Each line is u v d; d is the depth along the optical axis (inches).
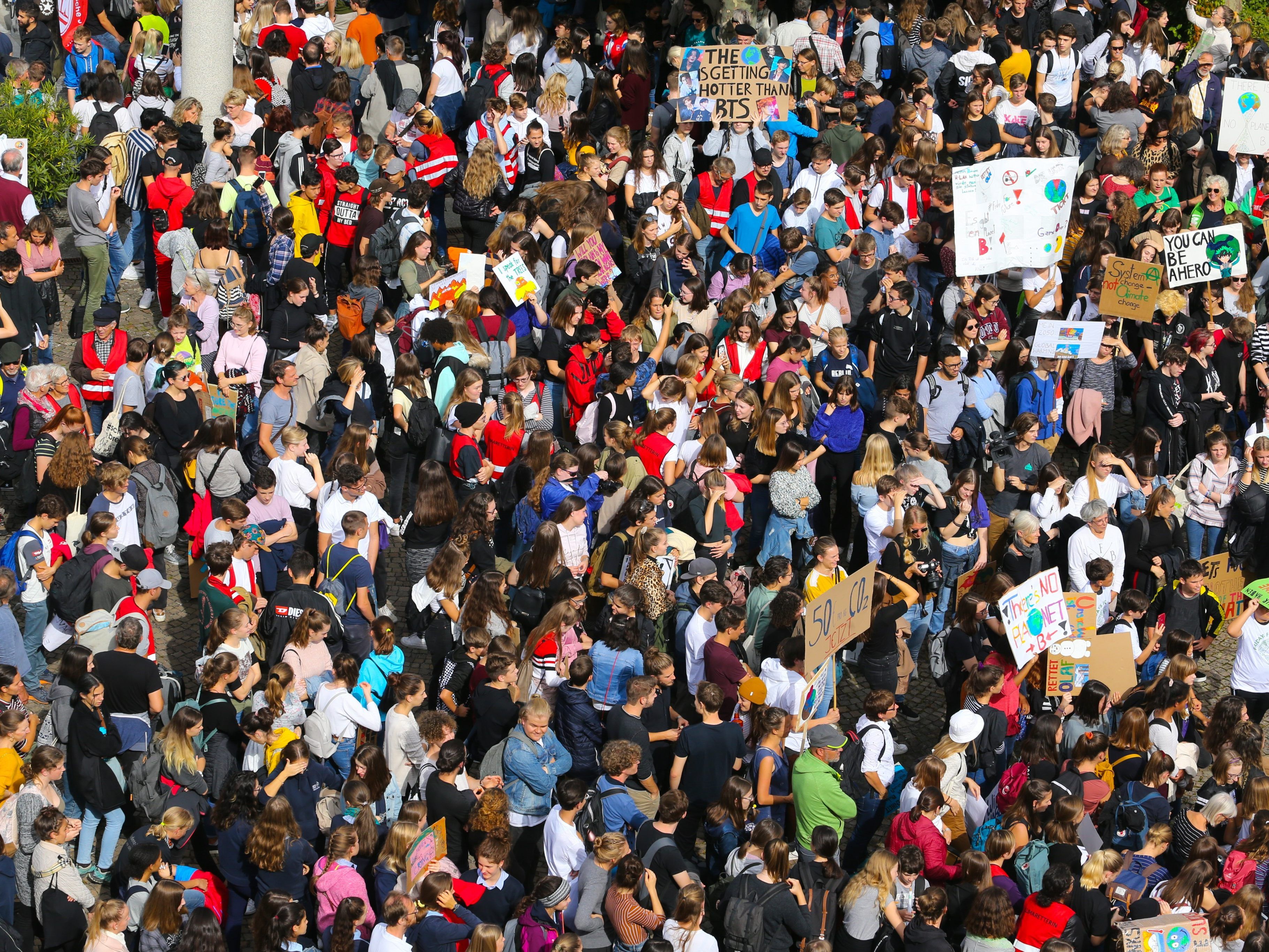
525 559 1143.0
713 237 1606.8
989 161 1731.1
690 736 981.8
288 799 917.8
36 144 1692.9
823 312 1434.5
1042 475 1275.8
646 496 1133.7
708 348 1402.6
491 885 900.6
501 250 1438.2
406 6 2183.8
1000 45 1945.1
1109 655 1109.7
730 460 1286.9
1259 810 972.6
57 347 1572.3
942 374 1364.4
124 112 1753.2
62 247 1732.3
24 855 921.5
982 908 861.2
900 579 1160.8
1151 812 1005.8
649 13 2145.7
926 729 1238.3
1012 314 1594.5
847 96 1856.5
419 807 903.7
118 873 901.8
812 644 1008.9
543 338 1428.4
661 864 892.0
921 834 925.8
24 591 1148.5
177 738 951.6
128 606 1088.8
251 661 1045.2
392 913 832.9
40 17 2031.3
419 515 1176.2
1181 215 1569.9
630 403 1347.2
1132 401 1563.7
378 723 994.7
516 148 1678.2
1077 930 871.7
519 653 1088.8
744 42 1763.0
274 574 1149.7
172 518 1240.8
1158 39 1937.7
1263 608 1182.3
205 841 972.6
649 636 1135.0
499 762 983.6
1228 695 1267.2
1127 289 1454.2
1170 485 1344.7
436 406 1311.5
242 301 1450.5
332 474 1208.8
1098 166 1674.5
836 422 1323.8
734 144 1689.2
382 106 1801.2
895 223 1534.2
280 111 1620.3
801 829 957.2
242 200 1546.5
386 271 1515.7
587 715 1014.4
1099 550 1227.2
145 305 1646.2
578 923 874.1
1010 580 1107.3
